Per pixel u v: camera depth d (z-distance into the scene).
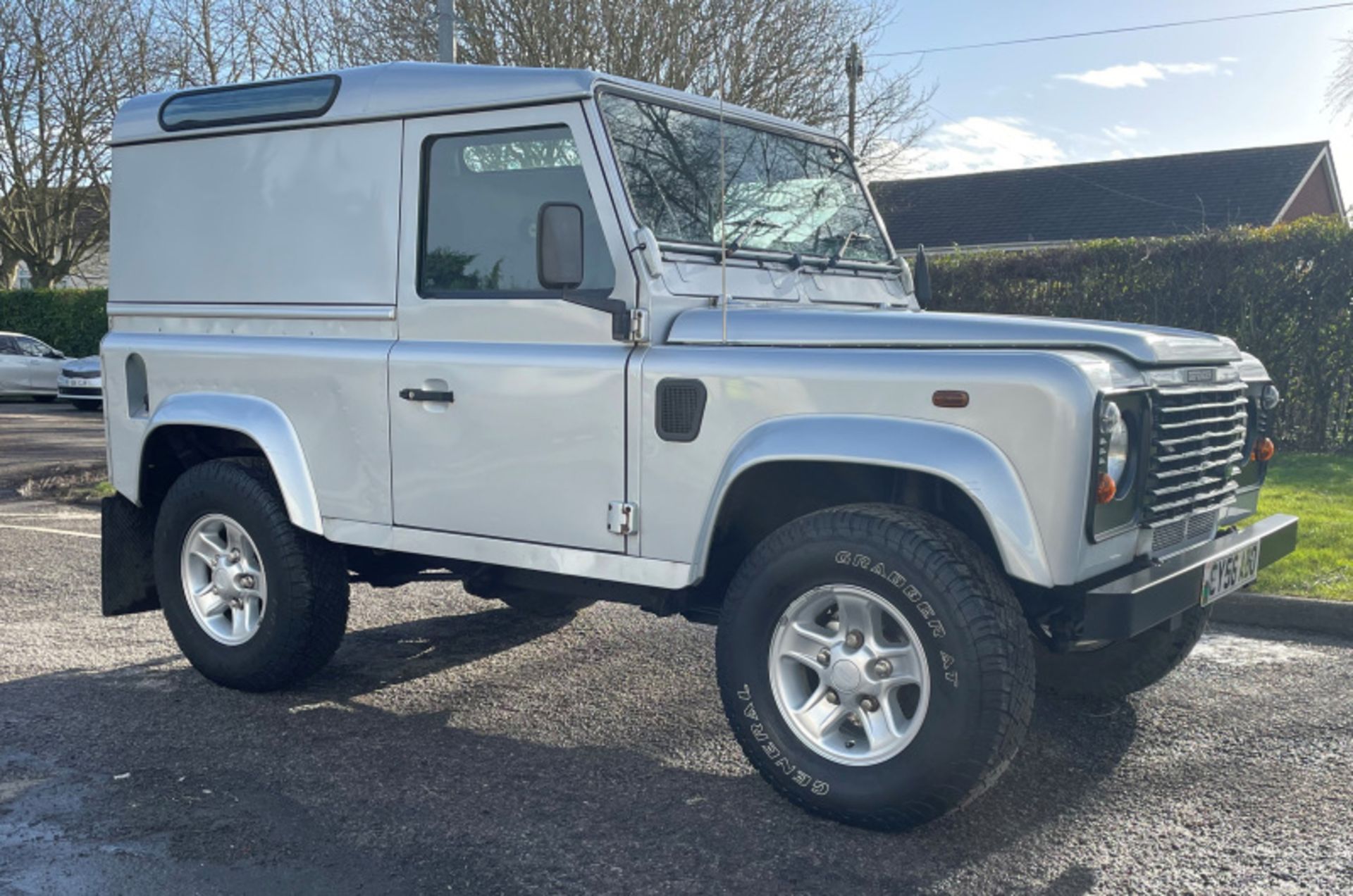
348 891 3.16
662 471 3.80
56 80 27.84
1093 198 30.52
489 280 4.18
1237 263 11.71
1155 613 3.35
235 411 4.70
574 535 4.00
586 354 3.94
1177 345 3.73
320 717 4.56
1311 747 4.24
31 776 3.95
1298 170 28.56
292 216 4.63
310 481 4.55
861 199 5.17
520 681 5.03
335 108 4.48
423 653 5.45
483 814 3.67
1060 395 3.20
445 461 4.23
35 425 17.92
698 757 4.16
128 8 27.19
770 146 4.70
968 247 30.31
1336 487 9.21
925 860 3.36
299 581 4.63
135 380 5.08
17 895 3.12
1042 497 3.23
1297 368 11.48
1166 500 3.66
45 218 30.02
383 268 4.40
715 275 4.13
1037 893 3.17
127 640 5.68
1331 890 3.18
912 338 3.54
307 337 4.59
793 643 3.63
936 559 3.32
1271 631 5.78
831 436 3.46
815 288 4.58
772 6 15.91
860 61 16.77
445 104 4.23
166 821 3.59
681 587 3.80
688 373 3.74
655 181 4.07
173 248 4.98
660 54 15.37
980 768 3.30
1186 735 4.36
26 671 5.14
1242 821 3.62
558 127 4.02
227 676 4.80
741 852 3.40
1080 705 4.68
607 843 3.46
